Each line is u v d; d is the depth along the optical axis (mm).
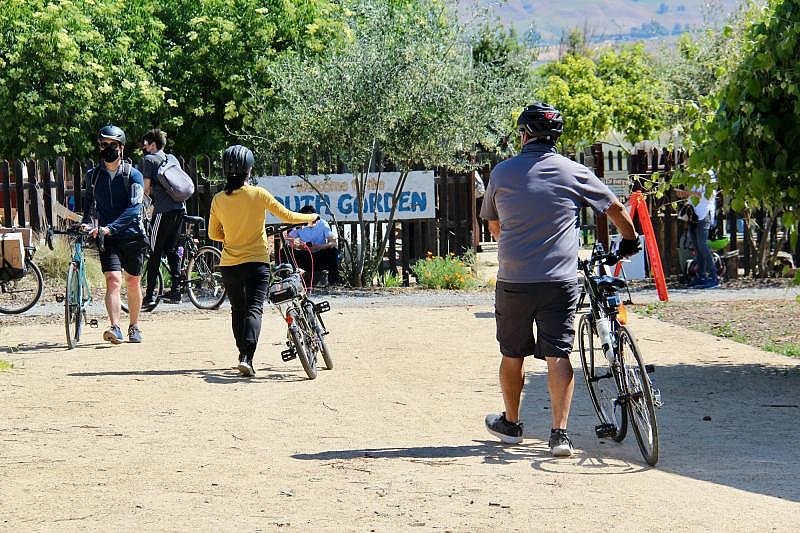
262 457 8516
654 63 36812
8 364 12992
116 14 32125
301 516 6816
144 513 6918
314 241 22078
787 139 11430
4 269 18047
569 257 8430
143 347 14648
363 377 12367
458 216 23828
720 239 22422
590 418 10188
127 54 31266
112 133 14594
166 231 18344
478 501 7121
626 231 8617
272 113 23438
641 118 36406
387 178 22906
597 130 37656
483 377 12352
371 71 21516
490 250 29453
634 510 6848
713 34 26688
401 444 9016
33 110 29641
